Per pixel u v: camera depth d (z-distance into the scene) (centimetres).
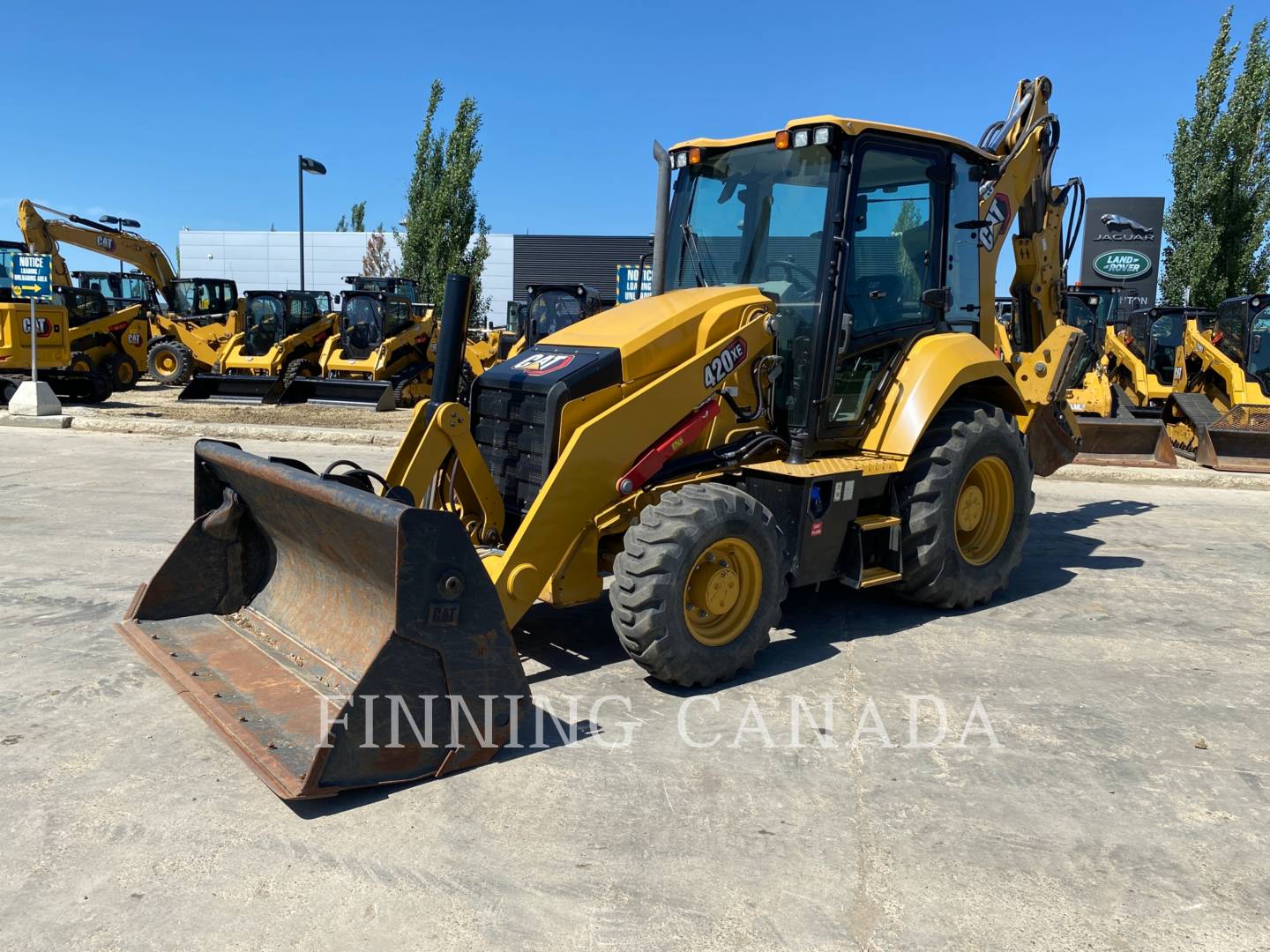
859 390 523
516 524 463
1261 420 1139
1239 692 446
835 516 481
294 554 436
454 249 2656
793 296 503
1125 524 852
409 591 321
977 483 568
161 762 356
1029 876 293
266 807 325
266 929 262
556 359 460
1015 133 660
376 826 315
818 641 510
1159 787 351
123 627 430
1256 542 778
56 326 1620
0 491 884
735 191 536
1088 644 511
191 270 4819
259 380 1819
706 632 434
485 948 255
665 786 345
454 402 443
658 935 261
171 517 780
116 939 256
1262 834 320
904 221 532
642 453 442
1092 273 2461
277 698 367
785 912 272
